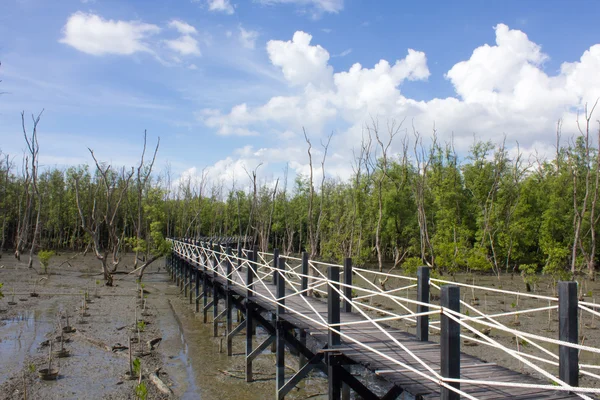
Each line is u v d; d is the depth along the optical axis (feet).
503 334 41.52
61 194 135.95
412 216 109.60
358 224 101.76
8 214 123.34
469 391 14.60
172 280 83.51
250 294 32.94
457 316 13.92
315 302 30.91
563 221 98.58
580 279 81.25
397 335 22.12
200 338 41.78
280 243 180.55
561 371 13.78
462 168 108.47
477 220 100.83
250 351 32.04
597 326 45.03
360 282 79.51
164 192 106.01
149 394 27.07
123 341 37.45
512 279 86.63
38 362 31.63
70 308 50.49
